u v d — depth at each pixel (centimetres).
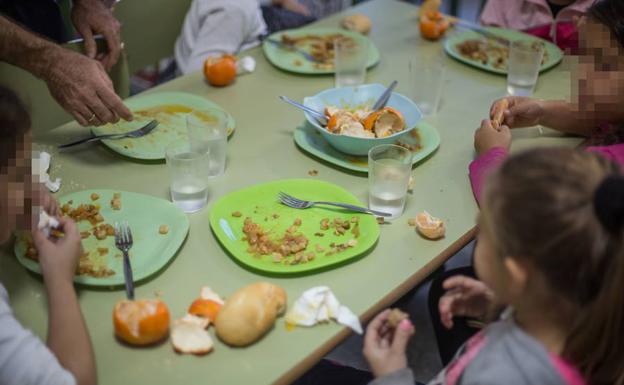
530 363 81
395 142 142
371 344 101
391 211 125
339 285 108
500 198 80
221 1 224
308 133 153
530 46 177
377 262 113
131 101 163
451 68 191
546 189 76
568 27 211
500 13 235
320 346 96
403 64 192
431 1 220
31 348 85
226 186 134
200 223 123
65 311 94
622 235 72
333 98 157
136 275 106
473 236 124
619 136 149
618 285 74
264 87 177
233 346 95
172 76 259
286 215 124
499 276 87
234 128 153
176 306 103
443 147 151
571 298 79
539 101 155
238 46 230
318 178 138
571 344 81
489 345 88
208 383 90
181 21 238
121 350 95
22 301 103
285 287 107
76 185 132
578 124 154
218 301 101
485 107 170
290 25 270
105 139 145
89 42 170
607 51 135
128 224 120
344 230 120
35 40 142
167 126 154
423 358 184
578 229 74
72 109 141
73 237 103
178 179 125
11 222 99
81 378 87
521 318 89
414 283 112
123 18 210
